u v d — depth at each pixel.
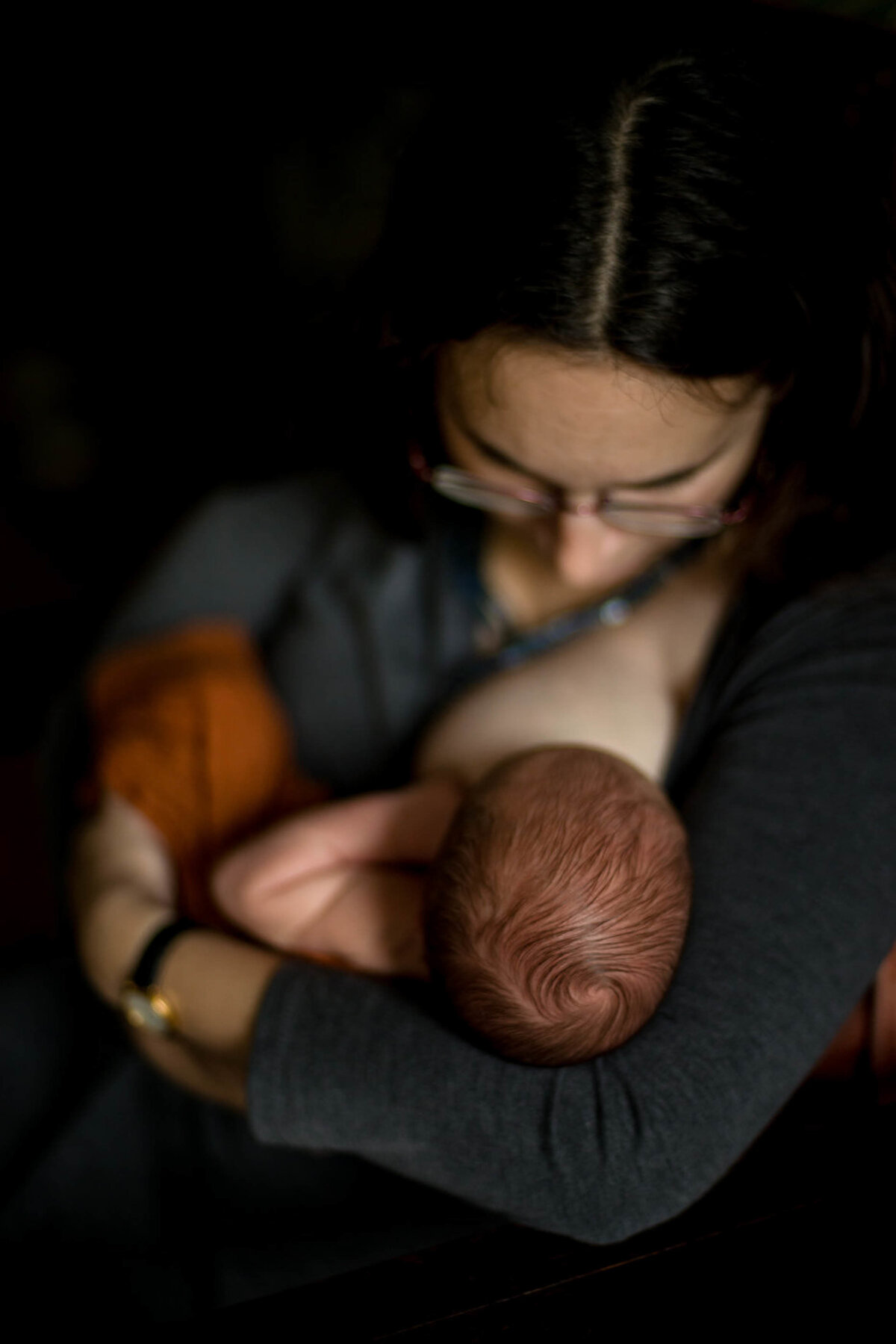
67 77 1.98
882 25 0.66
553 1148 0.53
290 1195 0.81
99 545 2.05
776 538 0.71
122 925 0.77
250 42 1.93
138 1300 0.78
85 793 0.95
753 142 0.51
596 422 0.55
